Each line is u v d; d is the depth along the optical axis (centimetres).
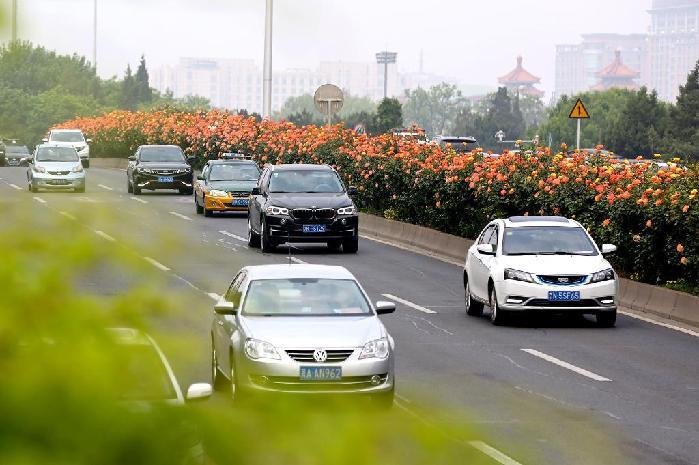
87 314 489
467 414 611
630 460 2658
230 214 10944
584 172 7006
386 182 9875
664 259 6072
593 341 4731
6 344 477
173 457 481
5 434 458
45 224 521
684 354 4419
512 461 2592
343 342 3158
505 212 7794
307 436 492
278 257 7788
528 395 3503
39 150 13162
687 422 3145
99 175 17312
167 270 555
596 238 6606
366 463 488
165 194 13388
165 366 580
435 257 8144
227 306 3412
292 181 8344
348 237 8119
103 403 472
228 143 15388
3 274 485
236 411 512
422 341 4659
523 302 5094
